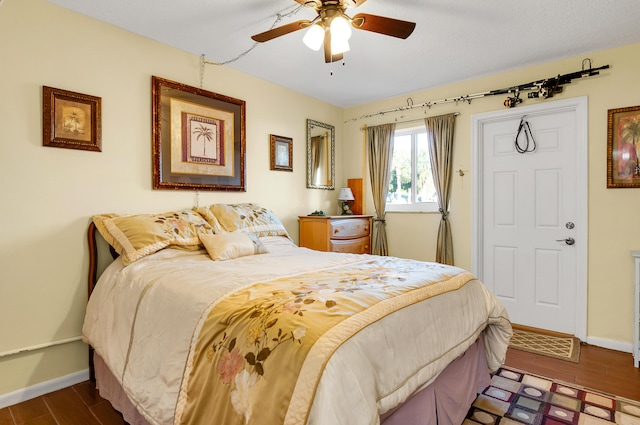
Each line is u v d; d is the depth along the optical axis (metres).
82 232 2.22
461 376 1.74
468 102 3.47
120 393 1.78
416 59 2.95
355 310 1.21
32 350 2.03
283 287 1.49
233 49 2.76
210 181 2.94
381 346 1.14
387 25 1.80
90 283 2.23
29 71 2.01
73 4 2.11
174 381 1.33
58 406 1.95
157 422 1.34
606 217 2.79
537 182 3.17
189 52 2.80
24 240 2.00
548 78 3.00
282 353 1.04
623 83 2.69
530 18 2.28
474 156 3.44
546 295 3.14
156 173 2.57
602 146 2.79
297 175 3.81
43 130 2.05
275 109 3.55
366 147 4.26
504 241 3.36
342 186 4.45
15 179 1.96
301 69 3.17
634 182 2.65
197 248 2.35
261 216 2.97
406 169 4.04
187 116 2.77
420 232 3.85
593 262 2.85
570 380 2.22
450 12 2.21
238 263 2.09
